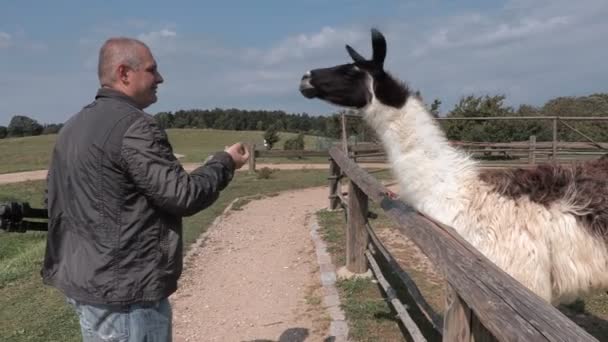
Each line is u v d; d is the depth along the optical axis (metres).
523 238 3.10
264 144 27.33
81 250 2.32
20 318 5.40
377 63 3.50
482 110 19.06
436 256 2.53
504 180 3.30
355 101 3.58
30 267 7.43
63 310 5.56
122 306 2.30
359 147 12.73
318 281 6.15
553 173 3.30
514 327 1.56
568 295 3.27
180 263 2.46
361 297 5.39
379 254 6.73
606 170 3.35
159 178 2.20
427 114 3.57
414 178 3.47
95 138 2.24
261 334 4.88
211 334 5.03
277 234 8.90
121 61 2.37
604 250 3.08
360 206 6.00
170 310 2.57
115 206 2.26
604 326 4.62
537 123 18.06
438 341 4.36
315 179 15.88
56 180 2.39
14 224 2.78
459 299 2.24
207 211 11.22
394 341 4.40
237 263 7.35
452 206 3.32
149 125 2.27
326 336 4.64
